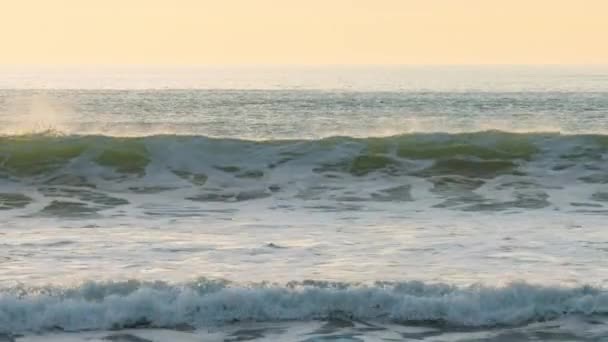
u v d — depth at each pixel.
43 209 44.34
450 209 43.97
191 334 25.36
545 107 148.38
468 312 26.62
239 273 30.55
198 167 52.59
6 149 54.06
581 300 27.11
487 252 34.19
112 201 46.41
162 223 40.56
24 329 25.45
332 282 27.72
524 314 26.67
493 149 55.03
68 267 31.59
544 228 38.94
